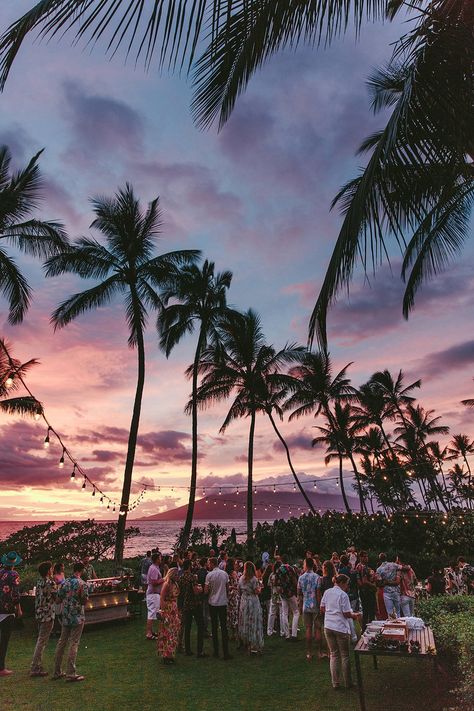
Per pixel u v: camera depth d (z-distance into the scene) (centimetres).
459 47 444
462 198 924
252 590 987
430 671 722
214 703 667
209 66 422
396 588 1091
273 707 643
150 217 2723
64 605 814
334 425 4759
